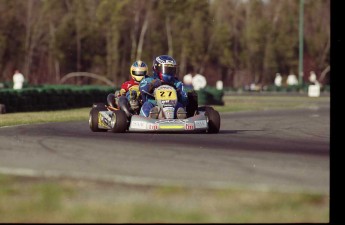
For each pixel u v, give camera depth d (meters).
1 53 176.38
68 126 45.78
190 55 194.75
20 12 178.38
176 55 194.00
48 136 35.66
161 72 39.41
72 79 186.50
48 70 183.12
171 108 38.06
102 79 187.00
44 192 18.89
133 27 186.38
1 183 20.02
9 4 176.12
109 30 184.00
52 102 68.81
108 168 23.16
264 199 18.05
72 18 182.88
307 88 164.00
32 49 177.25
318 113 72.12
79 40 183.12
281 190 19.05
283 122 55.06
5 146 29.94
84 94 74.94
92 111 40.78
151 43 192.88
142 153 27.39
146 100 39.38
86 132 39.56
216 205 17.48
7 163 24.25
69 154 26.98
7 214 16.75
